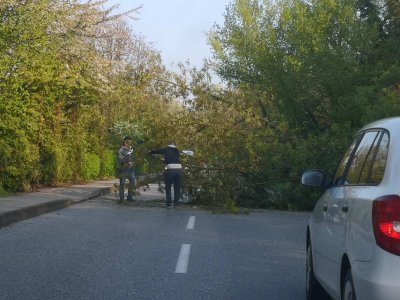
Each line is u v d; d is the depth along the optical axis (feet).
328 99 75.25
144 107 68.80
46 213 57.52
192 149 65.82
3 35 64.34
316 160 64.13
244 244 40.11
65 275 29.94
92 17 77.92
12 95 66.03
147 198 75.31
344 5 80.02
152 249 37.47
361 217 16.98
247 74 86.38
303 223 52.47
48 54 68.39
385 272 15.23
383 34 93.81
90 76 77.77
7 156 67.87
